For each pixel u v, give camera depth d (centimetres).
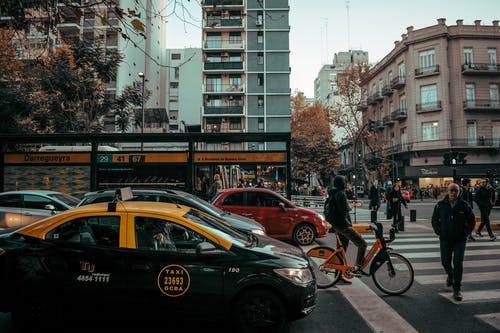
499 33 3791
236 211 950
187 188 1336
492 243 1006
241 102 4812
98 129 2436
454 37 3784
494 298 530
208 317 381
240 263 387
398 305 503
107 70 2334
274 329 380
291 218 962
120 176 1352
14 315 394
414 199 3794
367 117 5216
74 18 508
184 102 5941
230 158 1344
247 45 4762
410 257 827
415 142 3903
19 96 2117
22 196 940
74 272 388
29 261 394
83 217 409
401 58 4172
